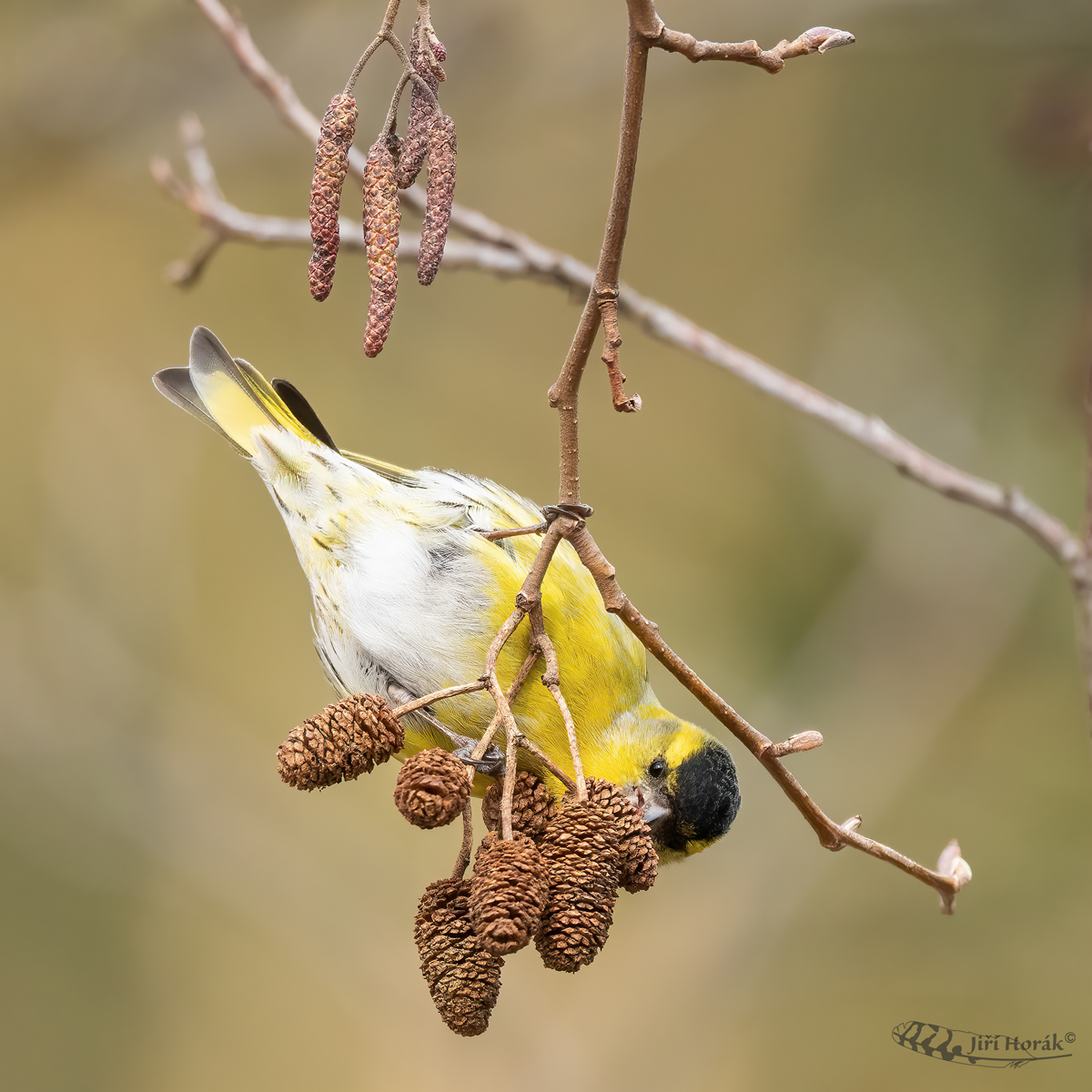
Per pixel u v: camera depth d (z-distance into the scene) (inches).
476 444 519.5
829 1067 440.8
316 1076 452.4
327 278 125.3
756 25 398.0
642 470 534.6
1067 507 445.1
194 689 479.5
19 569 475.8
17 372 492.1
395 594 195.9
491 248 243.9
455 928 135.6
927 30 392.8
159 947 471.8
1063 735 461.7
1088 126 234.8
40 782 449.4
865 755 463.8
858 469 513.7
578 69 404.2
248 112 395.5
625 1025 439.5
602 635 204.4
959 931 450.6
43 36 387.2
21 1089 446.0
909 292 485.4
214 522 501.0
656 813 212.8
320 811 466.3
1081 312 229.8
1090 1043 430.6
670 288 522.0
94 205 490.0
